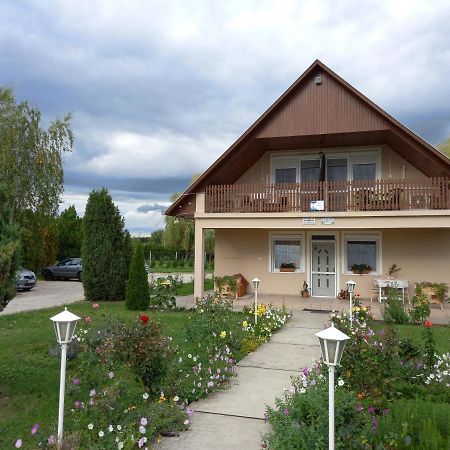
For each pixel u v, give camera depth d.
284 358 8.12
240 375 7.05
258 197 14.94
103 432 4.40
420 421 4.41
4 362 7.64
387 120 13.72
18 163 24.98
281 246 17.50
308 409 4.54
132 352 5.44
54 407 5.54
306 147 16.75
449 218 12.89
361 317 10.13
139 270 14.30
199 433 4.88
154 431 4.71
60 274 28.22
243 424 5.13
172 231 41.50
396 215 13.29
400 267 15.89
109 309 14.32
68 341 4.51
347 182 14.05
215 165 15.10
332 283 16.70
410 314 11.66
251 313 11.16
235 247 17.94
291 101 14.86
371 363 5.50
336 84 14.43
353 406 4.48
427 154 13.36
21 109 25.28
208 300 11.16
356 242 16.53
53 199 26.70
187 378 6.31
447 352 8.06
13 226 5.88
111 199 17.08
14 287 5.86
